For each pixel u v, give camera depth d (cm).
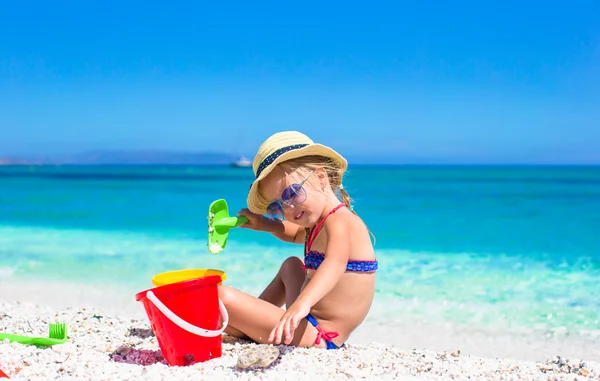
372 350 354
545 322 516
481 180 4738
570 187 3350
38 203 2009
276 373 289
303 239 417
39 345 345
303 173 346
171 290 300
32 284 663
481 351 436
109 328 407
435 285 666
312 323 355
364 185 3744
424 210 1777
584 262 823
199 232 1152
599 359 418
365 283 361
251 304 351
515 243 1026
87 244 984
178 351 304
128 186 3388
